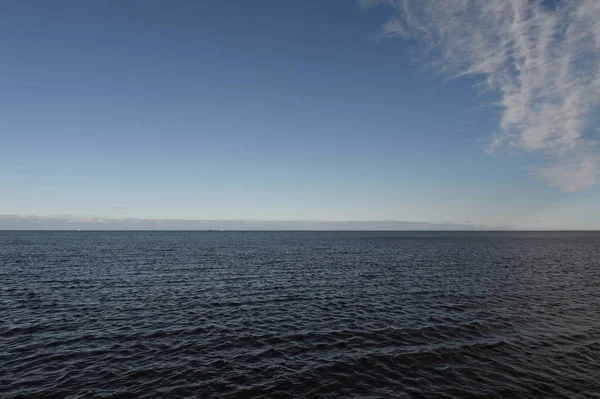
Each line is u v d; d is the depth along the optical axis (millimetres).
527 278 38406
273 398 12484
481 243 119375
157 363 15469
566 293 30188
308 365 15289
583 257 64125
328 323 21469
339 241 129750
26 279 35781
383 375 14273
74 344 17719
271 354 16578
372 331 19906
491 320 21984
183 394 12719
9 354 16266
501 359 15828
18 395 12500
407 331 19875
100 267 45875
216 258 58969
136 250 75312
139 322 21562
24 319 21766
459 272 42875
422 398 12414
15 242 107125
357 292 30562
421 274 41125
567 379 13852
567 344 17766
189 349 17188
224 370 14773
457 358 15961
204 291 30906
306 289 31906
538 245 107438
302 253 69875
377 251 76125
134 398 12414
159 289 31609
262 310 24562
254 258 59250
